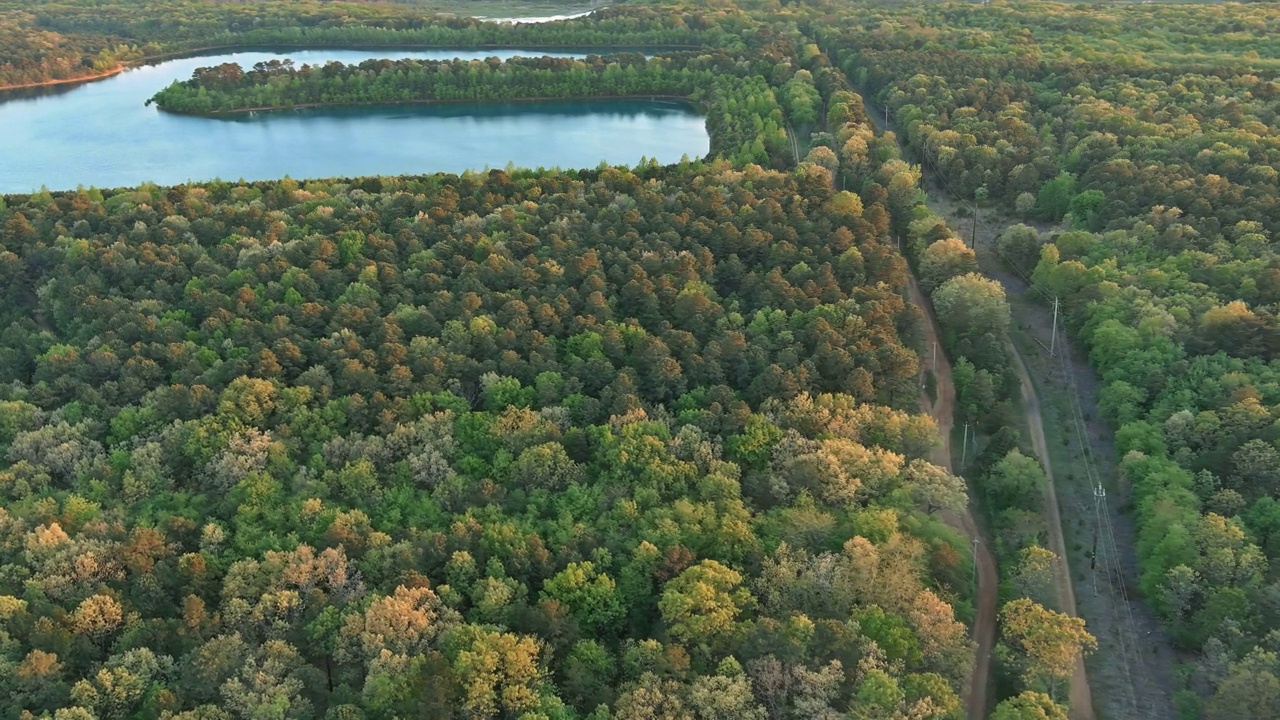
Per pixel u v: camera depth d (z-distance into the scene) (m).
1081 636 154.38
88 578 168.50
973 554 189.50
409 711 145.12
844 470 187.88
